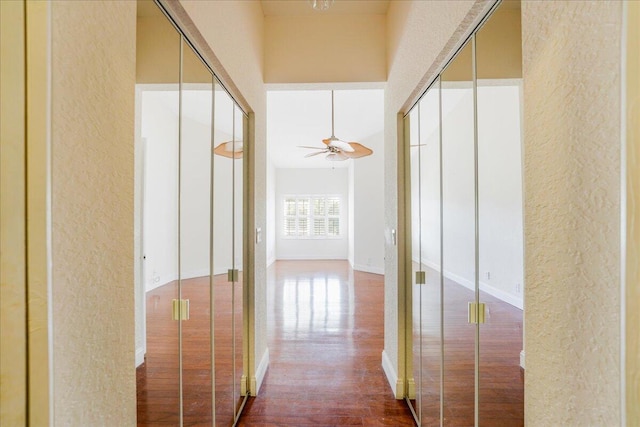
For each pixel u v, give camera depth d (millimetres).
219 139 1798
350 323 3717
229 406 1916
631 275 525
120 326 782
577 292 661
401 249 2178
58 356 583
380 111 5164
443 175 1646
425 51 1617
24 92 505
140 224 1161
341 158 4961
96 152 695
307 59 2471
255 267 2252
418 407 1974
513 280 1100
